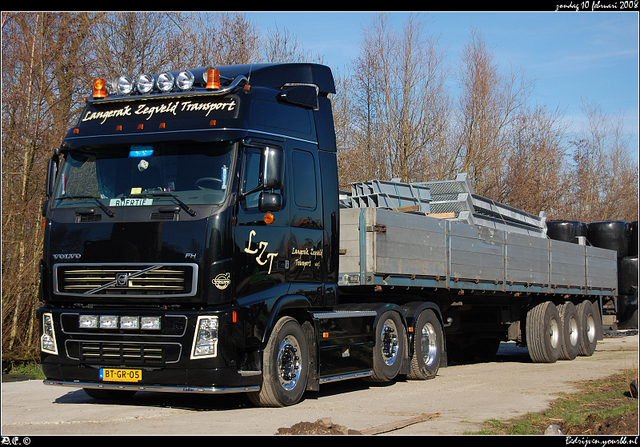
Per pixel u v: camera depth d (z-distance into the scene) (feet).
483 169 113.39
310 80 32.01
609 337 77.51
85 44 63.57
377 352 34.60
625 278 73.82
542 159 120.47
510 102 116.57
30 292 54.49
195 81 29.04
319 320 30.04
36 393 33.22
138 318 25.62
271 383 27.20
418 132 106.11
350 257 34.19
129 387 25.76
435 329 40.16
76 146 27.89
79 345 26.37
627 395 33.27
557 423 25.79
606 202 152.15
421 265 37.47
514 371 45.21
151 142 27.02
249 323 26.22
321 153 31.53
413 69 105.81
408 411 27.58
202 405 28.81
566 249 57.11
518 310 52.80
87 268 26.37
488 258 44.96
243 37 76.28
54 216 27.32
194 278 25.07
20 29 57.11
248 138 26.94
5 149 54.60
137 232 25.86
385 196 41.63
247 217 26.58
